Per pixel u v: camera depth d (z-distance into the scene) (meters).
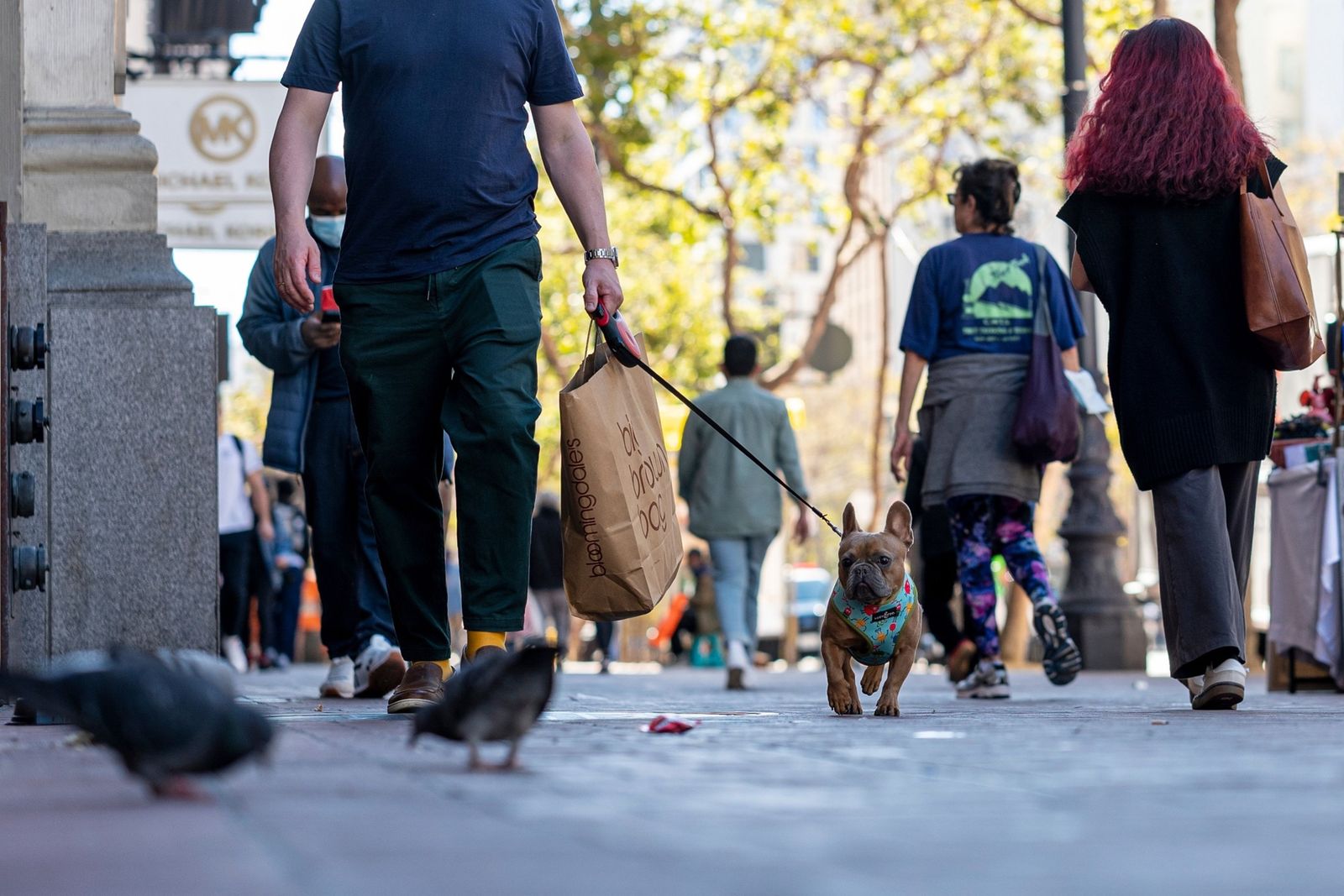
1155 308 8.16
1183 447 8.02
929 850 3.19
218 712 3.77
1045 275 10.85
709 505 14.02
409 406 7.47
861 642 7.79
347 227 7.54
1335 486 11.38
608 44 31.58
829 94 34.00
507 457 7.29
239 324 10.57
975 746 5.51
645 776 4.47
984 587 11.01
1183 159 8.12
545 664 4.55
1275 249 8.00
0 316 8.08
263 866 2.99
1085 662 20.84
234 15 19.22
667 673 25.06
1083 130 8.45
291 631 23.52
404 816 3.66
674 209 34.19
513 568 7.32
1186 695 11.62
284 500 23.42
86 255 9.05
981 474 10.73
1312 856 3.14
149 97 18.58
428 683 7.43
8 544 8.18
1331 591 11.38
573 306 38.53
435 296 7.38
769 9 32.09
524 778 4.45
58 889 2.74
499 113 7.47
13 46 9.06
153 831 3.43
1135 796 4.05
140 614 8.84
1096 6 27.05
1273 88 58.03
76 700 3.74
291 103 7.55
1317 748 5.41
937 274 10.90
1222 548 8.03
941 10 32.47
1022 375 10.83
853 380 87.06
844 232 33.50
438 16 7.48
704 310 40.38
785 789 4.19
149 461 8.86
